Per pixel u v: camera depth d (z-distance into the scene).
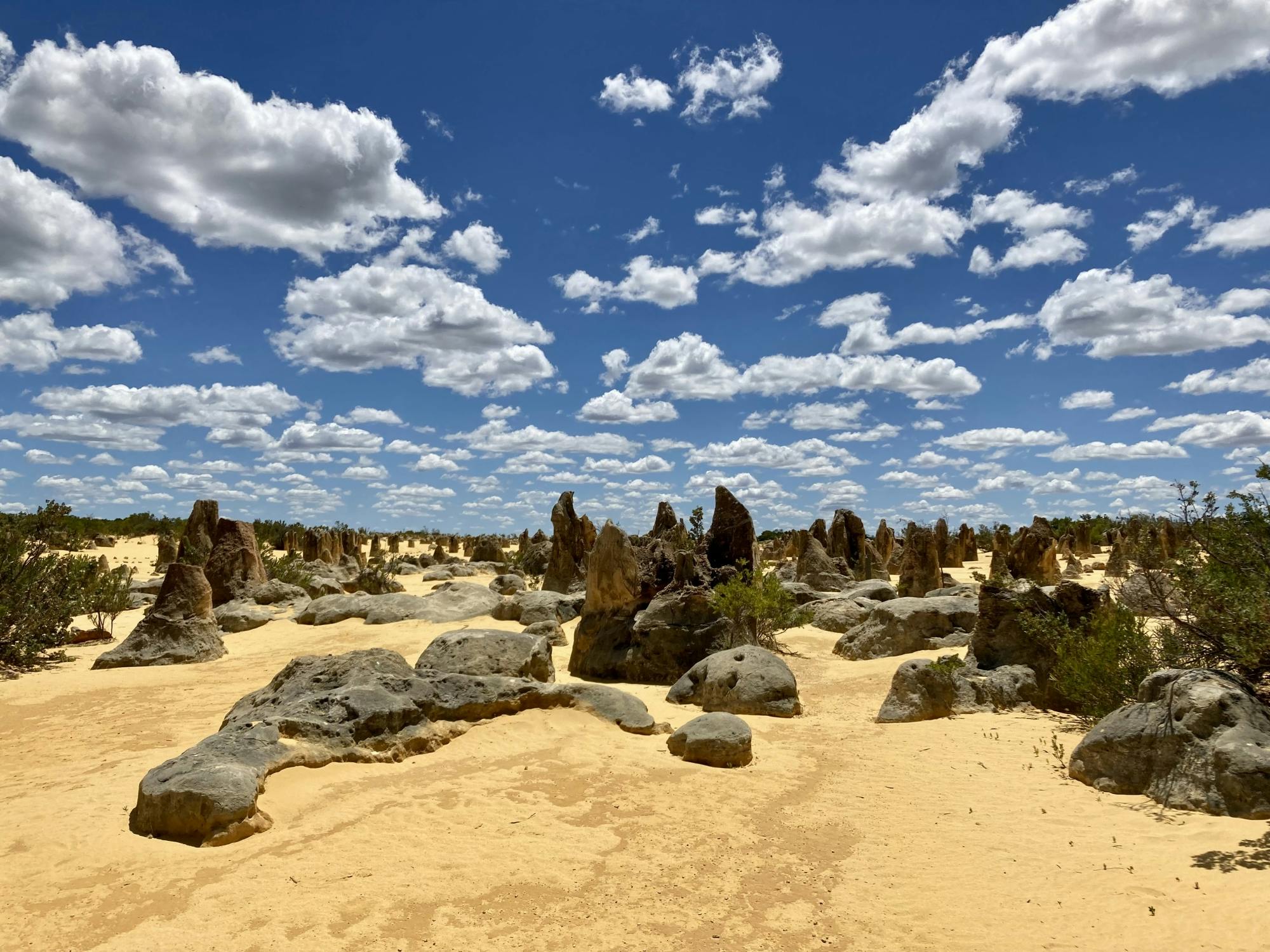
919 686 13.27
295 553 40.56
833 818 8.59
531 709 11.89
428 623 24.25
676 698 14.78
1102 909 6.25
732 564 20.44
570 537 31.66
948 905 6.52
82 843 7.31
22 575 20.02
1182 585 11.86
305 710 10.08
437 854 7.34
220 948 5.65
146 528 66.38
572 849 7.61
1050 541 29.52
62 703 14.83
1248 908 5.95
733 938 6.04
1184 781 8.43
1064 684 12.73
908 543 29.05
